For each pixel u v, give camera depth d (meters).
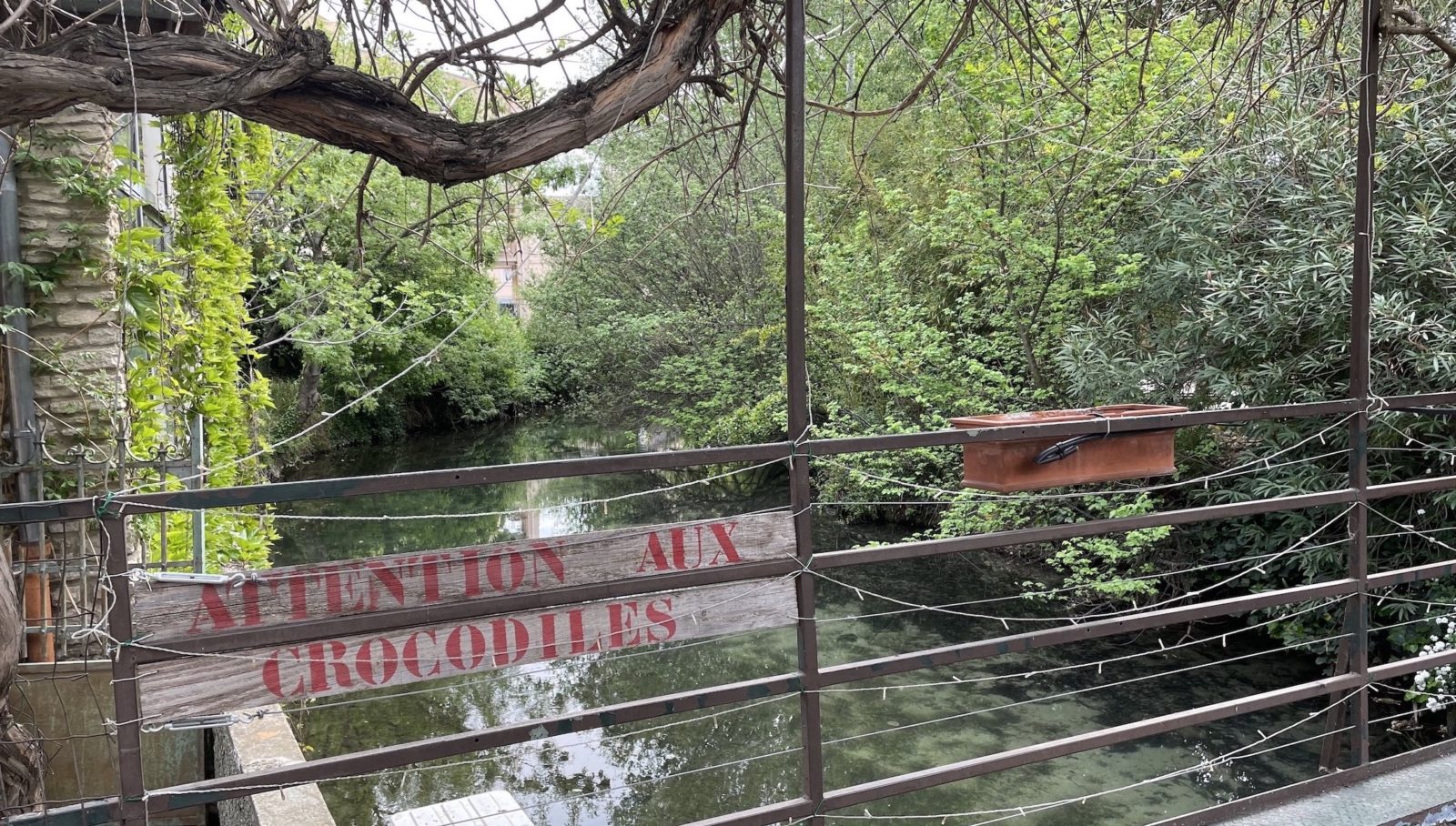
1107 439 2.81
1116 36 7.05
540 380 28.47
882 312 10.84
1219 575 8.70
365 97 2.28
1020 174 9.52
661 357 16.56
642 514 15.05
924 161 11.16
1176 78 7.48
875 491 12.17
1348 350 6.85
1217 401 8.19
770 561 2.36
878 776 6.48
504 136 2.39
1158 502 8.84
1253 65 4.23
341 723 7.43
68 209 4.81
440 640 2.07
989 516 9.80
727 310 14.97
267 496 1.86
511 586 2.13
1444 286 6.32
